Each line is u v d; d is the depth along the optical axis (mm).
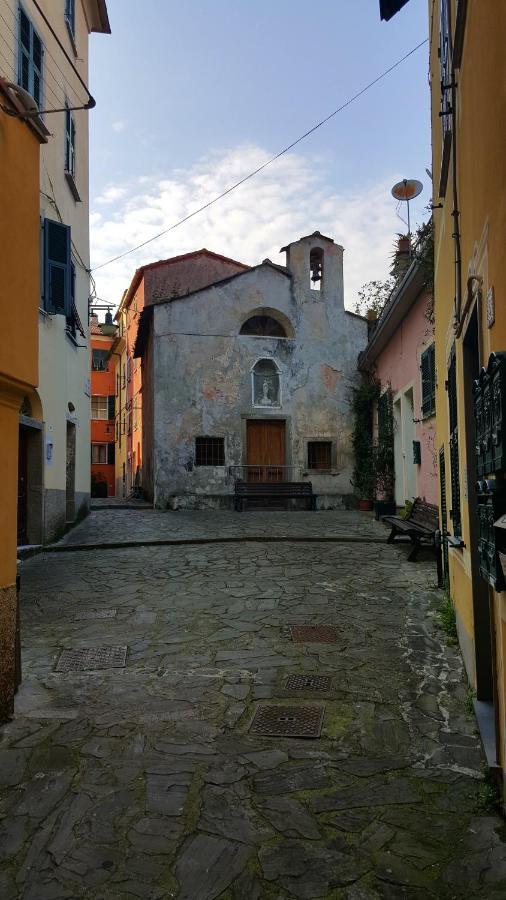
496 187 2549
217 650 5238
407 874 2434
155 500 17141
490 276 2754
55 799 3008
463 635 4734
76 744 3578
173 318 17500
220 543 10820
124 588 7461
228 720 3895
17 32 8477
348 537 10977
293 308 18688
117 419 33031
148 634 5703
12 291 3850
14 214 3900
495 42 2494
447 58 4504
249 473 18094
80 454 13992
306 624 5902
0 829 2773
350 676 4590
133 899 2330
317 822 2793
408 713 3953
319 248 19141
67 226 10234
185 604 6695
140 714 3994
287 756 3416
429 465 10266
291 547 10297
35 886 2404
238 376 17938
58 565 8922
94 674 4719
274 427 18453
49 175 10367
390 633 5586
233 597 6961
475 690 3992
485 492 2662
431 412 9969
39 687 4473
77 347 13445
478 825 2736
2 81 3717
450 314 5004
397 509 14094
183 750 3496
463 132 3777
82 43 13484
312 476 18391
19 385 3914
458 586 5125
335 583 7559
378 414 16828
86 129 14180
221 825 2781
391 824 2764
